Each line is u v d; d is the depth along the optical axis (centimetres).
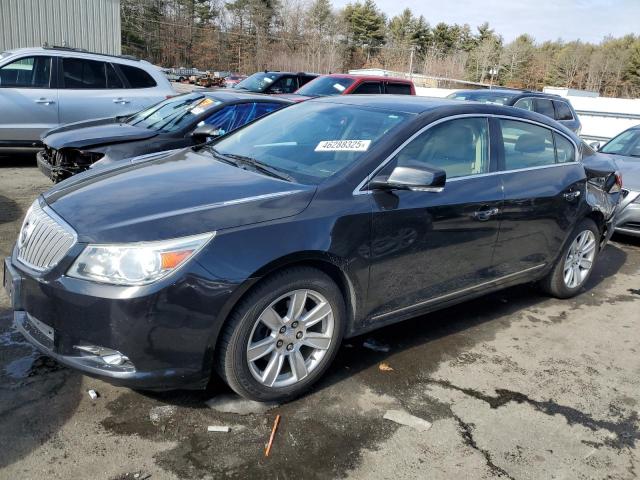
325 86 1205
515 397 336
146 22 7369
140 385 267
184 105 711
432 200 351
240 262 272
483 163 396
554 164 459
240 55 7844
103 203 291
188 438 273
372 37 8681
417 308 368
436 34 9400
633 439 304
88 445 263
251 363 290
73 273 263
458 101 416
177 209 282
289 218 293
